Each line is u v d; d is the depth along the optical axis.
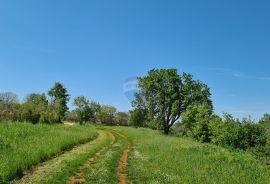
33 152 29.11
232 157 34.28
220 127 52.41
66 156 33.66
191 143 54.47
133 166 30.08
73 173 24.75
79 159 31.03
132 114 117.31
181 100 90.50
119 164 31.11
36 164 27.44
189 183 23.19
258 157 40.06
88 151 39.28
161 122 91.62
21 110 72.56
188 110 75.75
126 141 62.19
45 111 80.44
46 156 30.94
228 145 48.44
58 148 36.00
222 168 29.16
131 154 40.06
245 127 47.66
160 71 91.31
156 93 90.94
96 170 26.34
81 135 53.31
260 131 47.38
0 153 26.91
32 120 73.38
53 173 24.34
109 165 29.48
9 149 28.81
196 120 68.19
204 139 65.19
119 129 100.25
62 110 115.31
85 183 21.66
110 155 36.91
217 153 37.09
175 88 91.62
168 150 42.28
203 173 26.94
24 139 36.78
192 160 33.56
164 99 91.00
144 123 120.56
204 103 87.00
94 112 133.50
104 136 68.25
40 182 21.47
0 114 69.31
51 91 131.25
